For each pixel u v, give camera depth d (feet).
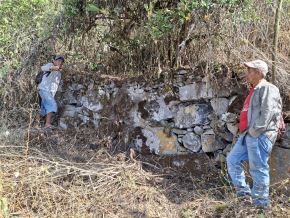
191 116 16.29
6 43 22.12
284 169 14.26
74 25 19.94
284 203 13.70
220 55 16.43
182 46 16.99
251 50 16.19
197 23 16.65
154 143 16.92
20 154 16.24
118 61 19.72
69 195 13.93
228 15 16.30
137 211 13.52
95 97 18.94
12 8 22.57
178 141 16.55
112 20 19.03
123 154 16.71
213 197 14.40
